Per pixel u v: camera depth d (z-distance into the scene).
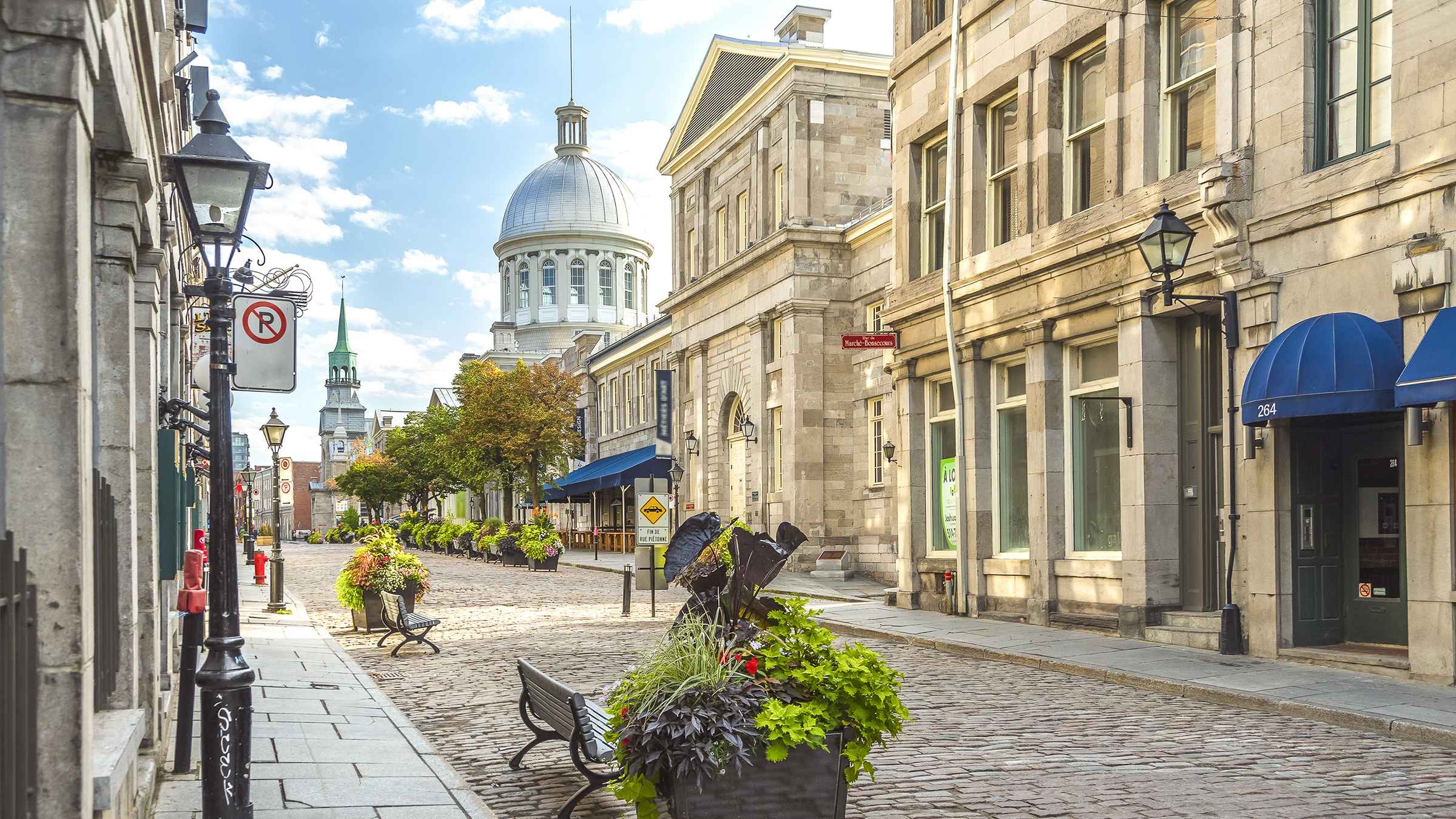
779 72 33.88
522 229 107.31
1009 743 9.23
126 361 6.57
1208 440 15.48
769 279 34.38
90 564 4.30
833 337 33.03
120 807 5.25
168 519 9.30
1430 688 11.09
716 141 39.19
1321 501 13.57
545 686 7.75
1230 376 14.05
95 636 5.63
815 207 33.34
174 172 6.49
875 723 5.56
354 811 6.97
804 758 5.37
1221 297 14.09
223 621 6.25
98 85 5.21
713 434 39.25
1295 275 13.23
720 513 38.34
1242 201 13.93
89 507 4.30
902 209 22.53
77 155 4.17
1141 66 16.02
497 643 16.92
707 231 40.34
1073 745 9.16
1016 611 18.91
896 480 30.12
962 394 20.25
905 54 22.36
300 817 6.82
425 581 19.03
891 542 30.30
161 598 9.15
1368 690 11.07
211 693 6.16
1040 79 18.31
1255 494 13.57
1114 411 17.03
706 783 5.23
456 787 7.60
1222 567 14.86
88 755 4.23
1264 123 13.75
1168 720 10.30
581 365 59.09
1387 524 13.10
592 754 6.92
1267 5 13.77
